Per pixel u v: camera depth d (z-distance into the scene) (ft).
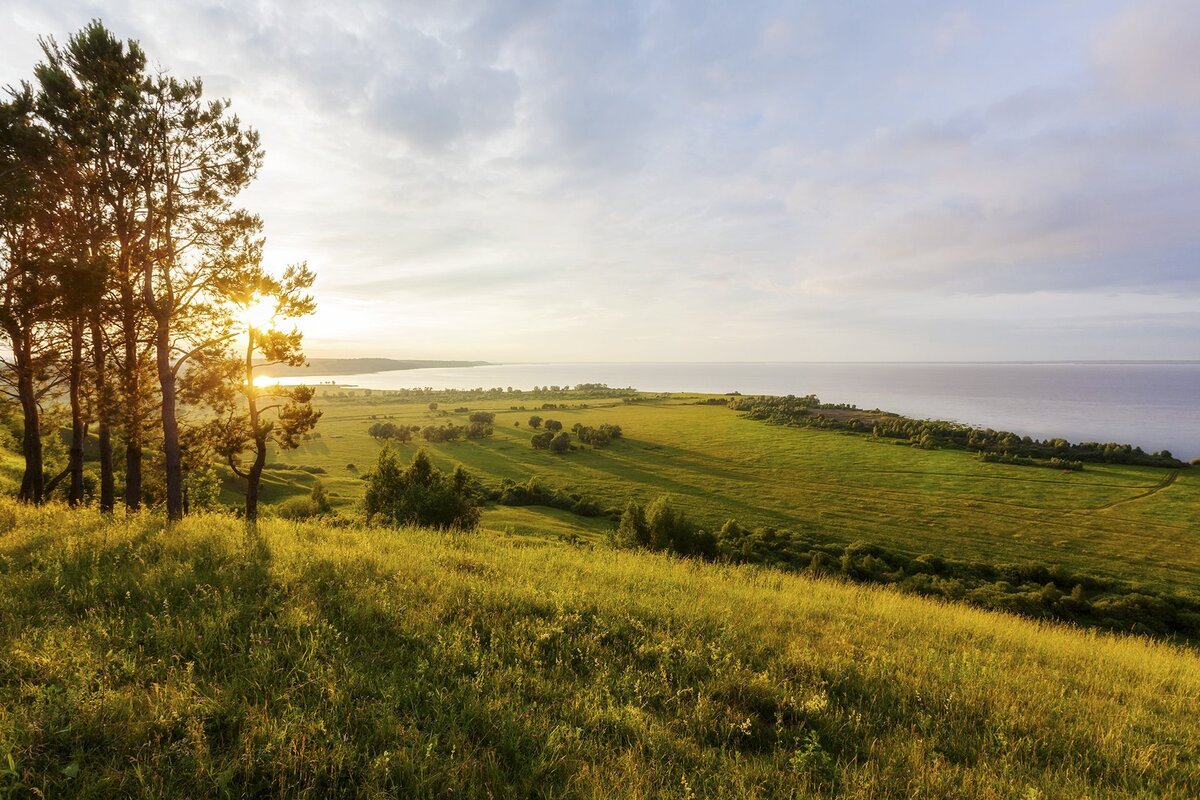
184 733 12.31
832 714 16.69
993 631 32.32
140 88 42.68
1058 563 230.48
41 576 21.61
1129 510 322.96
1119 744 16.99
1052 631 38.32
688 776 13.00
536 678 16.79
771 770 13.50
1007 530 282.97
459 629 19.43
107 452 54.60
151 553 26.84
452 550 36.70
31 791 10.18
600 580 31.12
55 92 40.27
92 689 13.57
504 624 21.03
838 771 13.82
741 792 12.31
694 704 16.61
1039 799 13.26
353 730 13.17
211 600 20.04
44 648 14.96
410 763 11.92
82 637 16.05
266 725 12.57
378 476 162.50
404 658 17.33
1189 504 333.01
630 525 183.52
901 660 22.33
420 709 14.61
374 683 15.24
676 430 631.56
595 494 343.67
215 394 59.67
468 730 13.82
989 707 18.56
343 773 11.87
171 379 43.65
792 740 15.46
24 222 38.88
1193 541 265.95
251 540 30.89
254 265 51.62
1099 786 14.51
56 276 40.01
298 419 61.21
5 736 11.13
